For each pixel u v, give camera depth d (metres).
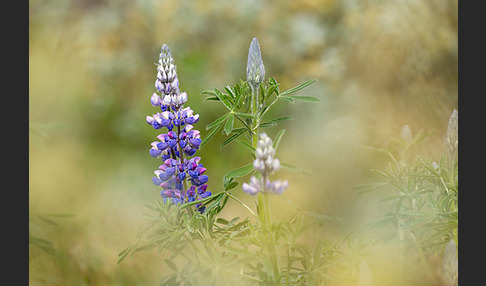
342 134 2.77
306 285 2.22
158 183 2.29
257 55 2.23
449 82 3.04
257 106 2.24
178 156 2.29
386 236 2.30
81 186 2.82
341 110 3.03
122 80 3.55
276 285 2.20
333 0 3.66
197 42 3.69
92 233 2.52
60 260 2.41
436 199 2.35
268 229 2.19
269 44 3.66
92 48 3.62
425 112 2.91
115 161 3.05
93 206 2.71
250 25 3.72
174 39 3.70
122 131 3.25
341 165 2.65
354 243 2.29
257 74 2.23
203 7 3.73
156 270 2.48
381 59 3.14
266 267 2.19
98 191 2.82
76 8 3.73
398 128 2.82
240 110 2.26
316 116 3.04
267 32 3.70
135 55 3.69
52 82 3.24
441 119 2.89
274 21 3.73
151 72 3.63
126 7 3.78
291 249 2.24
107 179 2.92
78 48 3.57
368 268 2.22
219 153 3.05
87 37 3.64
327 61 3.44
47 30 3.58
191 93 3.35
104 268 2.47
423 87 3.00
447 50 3.17
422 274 2.28
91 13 3.74
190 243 2.27
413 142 2.46
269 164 2.16
